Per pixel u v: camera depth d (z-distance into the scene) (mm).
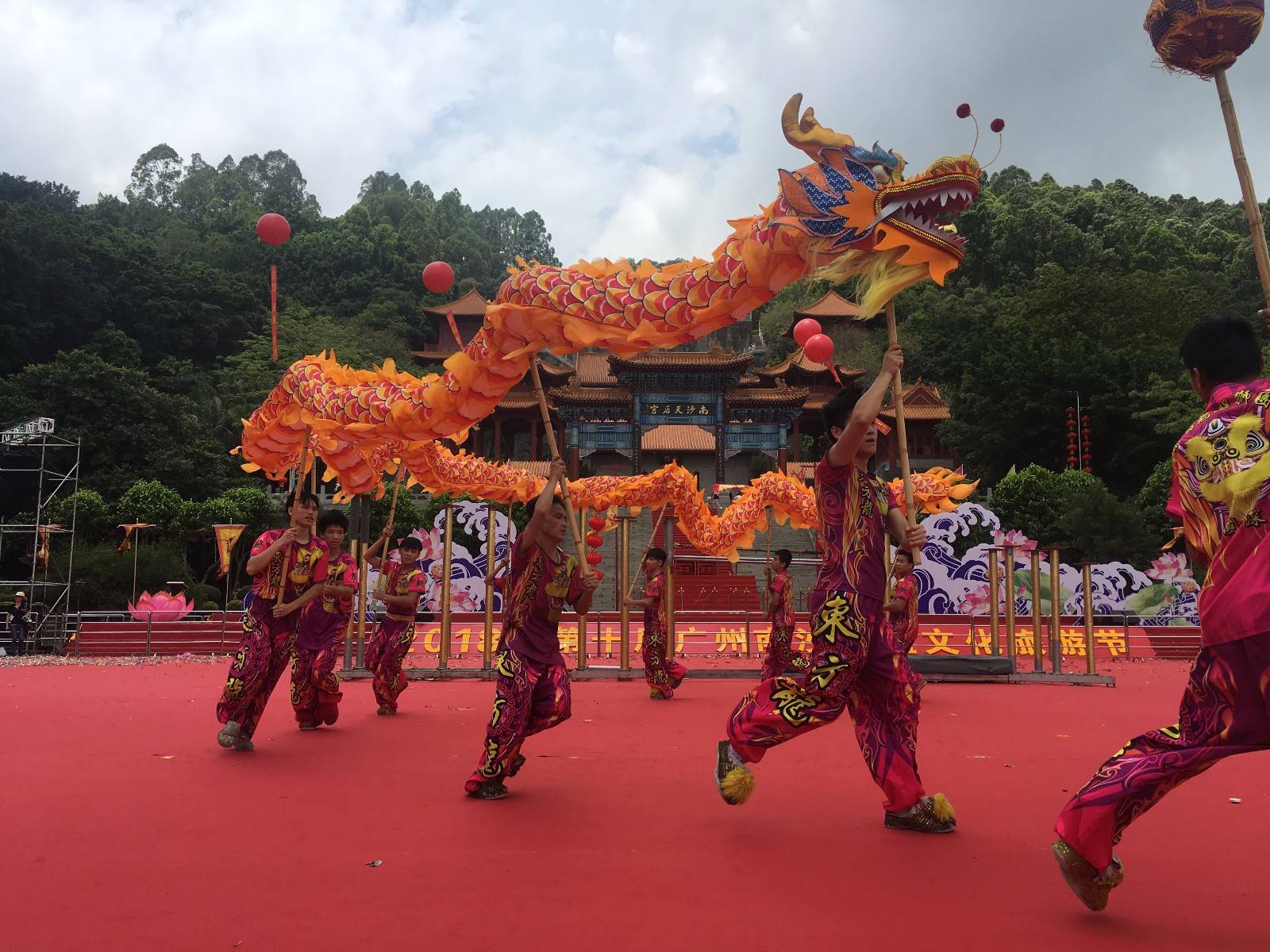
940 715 8688
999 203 76188
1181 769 2920
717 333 65125
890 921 3080
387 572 8445
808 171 4973
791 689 4262
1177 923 3061
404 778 5461
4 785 5137
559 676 5199
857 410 4176
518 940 2902
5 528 30016
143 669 14352
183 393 59094
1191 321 47094
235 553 33438
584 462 54781
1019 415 46500
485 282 95938
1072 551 29578
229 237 88875
